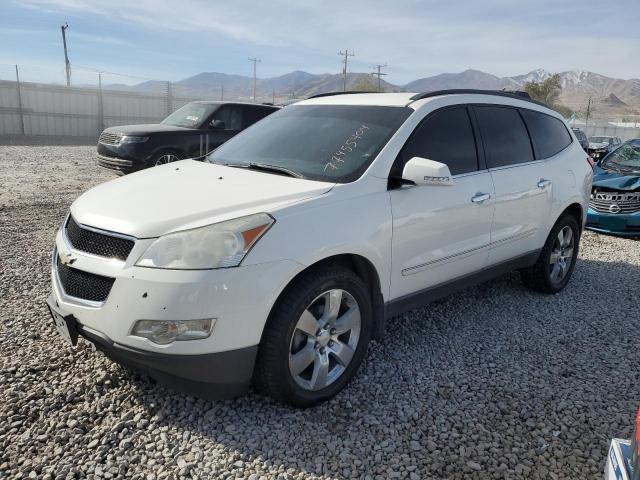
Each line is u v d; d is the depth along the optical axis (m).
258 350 2.78
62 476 2.41
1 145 21.33
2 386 3.09
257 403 3.05
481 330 4.25
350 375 3.21
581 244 7.57
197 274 2.54
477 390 3.32
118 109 30.70
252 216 2.74
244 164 3.74
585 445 2.81
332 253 2.93
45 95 28.00
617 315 4.71
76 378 3.21
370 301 3.24
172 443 2.68
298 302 2.80
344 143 3.58
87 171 13.27
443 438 2.82
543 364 3.71
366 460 2.62
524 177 4.42
